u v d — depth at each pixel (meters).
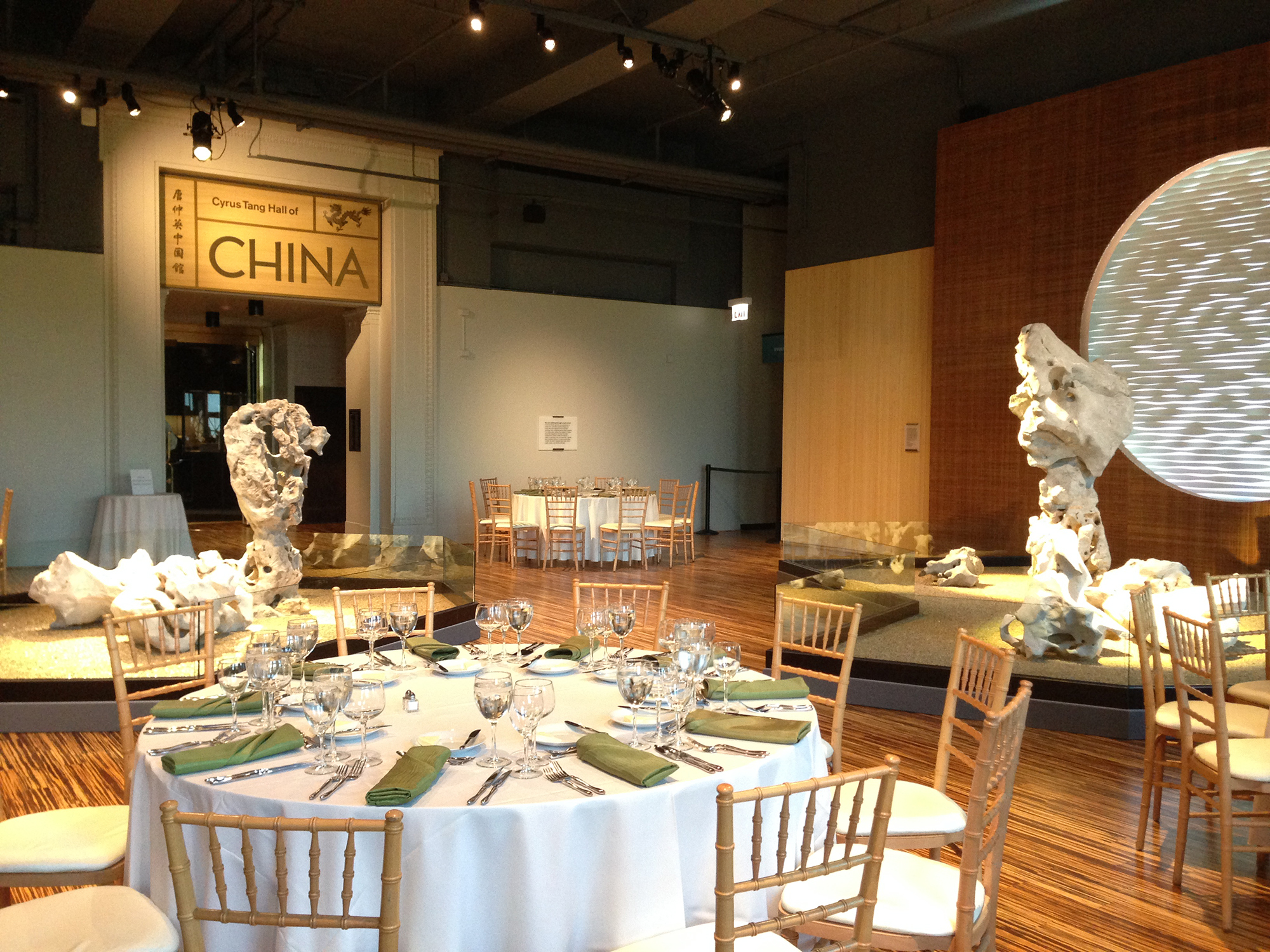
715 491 14.75
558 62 9.71
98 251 10.08
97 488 10.12
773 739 2.49
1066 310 9.11
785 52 10.30
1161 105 8.37
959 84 10.32
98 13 8.55
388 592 3.92
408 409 11.91
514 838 2.04
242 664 2.70
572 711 2.79
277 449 7.15
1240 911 3.23
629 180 12.41
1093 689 5.11
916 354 10.81
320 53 10.64
